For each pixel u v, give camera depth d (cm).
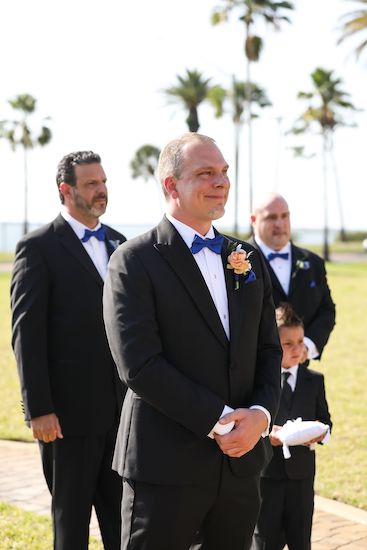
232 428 339
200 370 348
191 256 356
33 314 457
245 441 337
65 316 468
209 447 345
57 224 482
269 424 355
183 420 333
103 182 485
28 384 451
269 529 467
